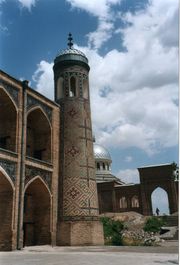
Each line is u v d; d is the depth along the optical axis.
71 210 17.61
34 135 19.12
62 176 18.48
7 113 16.05
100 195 36.47
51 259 9.59
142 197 34.03
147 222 26.73
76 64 21.08
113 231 22.92
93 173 19.22
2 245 14.26
